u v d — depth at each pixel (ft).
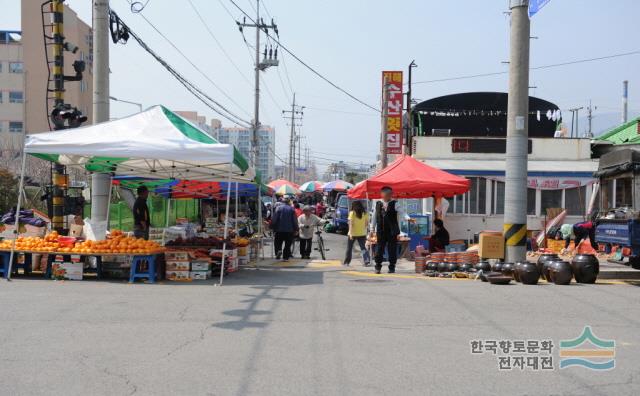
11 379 16.75
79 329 22.59
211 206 93.86
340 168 324.80
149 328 22.86
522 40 40.75
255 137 126.72
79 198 48.88
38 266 39.88
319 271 44.86
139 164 43.86
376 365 18.33
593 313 26.18
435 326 23.52
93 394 15.60
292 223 57.77
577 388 16.49
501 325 23.75
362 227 51.67
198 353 19.48
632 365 18.65
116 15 48.11
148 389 16.02
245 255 48.24
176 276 37.52
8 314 25.16
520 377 17.38
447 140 77.51
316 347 20.26
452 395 15.80
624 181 41.88
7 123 174.09
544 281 37.96
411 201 71.97
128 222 72.69
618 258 39.91
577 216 72.33
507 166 41.65
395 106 73.97
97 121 44.55
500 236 41.81
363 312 26.21
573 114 121.80
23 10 175.63
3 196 70.49
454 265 40.78
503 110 91.76
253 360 18.71
